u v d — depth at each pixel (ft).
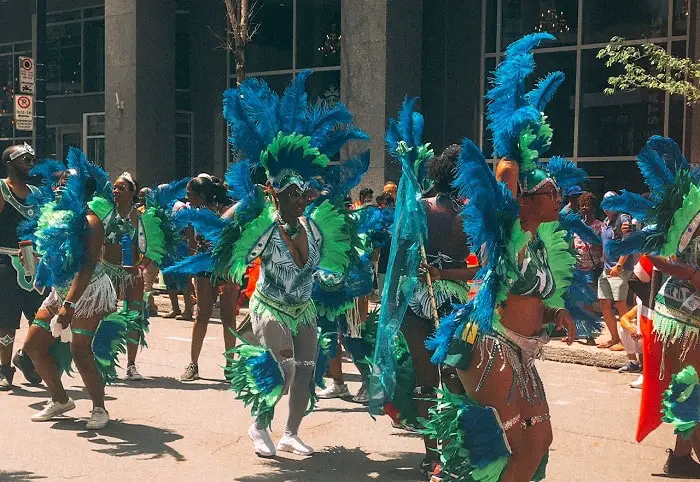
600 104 49.96
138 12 62.64
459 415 13.20
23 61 48.14
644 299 19.66
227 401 23.97
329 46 59.98
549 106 51.85
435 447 17.35
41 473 17.35
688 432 16.97
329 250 19.10
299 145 17.83
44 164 23.77
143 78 63.10
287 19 61.93
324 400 24.61
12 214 25.11
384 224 19.98
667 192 17.72
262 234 17.90
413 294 17.03
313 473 17.76
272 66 63.05
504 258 12.85
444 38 54.54
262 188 18.17
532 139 13.89
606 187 50.01
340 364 24.84
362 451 19.44
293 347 18.62
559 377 28.50
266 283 18.28
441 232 16.89
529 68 14.67
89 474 17.35
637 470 18.25
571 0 50.85
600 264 33.14
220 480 17.17
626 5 48.91
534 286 13.25
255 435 18.90
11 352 25.26
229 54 65.67
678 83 34.81
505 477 13.39
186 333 36.70
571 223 15.74
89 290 20.29
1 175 80.79
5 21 80.02
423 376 17.07
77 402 23.70
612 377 28.53
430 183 17.44
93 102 73.15
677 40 47.19
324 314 20.71
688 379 17.20
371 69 51.65
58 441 19.75
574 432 21.36
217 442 19.90
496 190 12.85
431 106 55.11
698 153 41.93
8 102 80.89
